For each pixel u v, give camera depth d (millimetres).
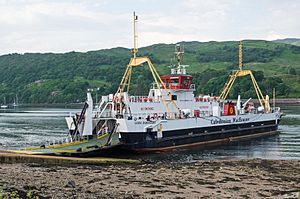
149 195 29422
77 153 46438
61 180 32781
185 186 33031
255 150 61656
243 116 75750
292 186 34312
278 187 33812
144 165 43812
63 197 26547
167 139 59156
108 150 50062
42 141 76250
